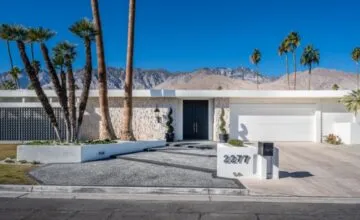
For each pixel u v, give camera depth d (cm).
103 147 1673
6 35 1534
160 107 2588
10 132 2556
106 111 1980
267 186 1106
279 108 2633
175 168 1379
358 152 2014
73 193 1034
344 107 2617
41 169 1334
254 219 771
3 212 815
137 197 987
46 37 1584
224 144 1336
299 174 1316
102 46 1953
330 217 788
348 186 1117
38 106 2544
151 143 2059
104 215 795
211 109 2639
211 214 809
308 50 6694
